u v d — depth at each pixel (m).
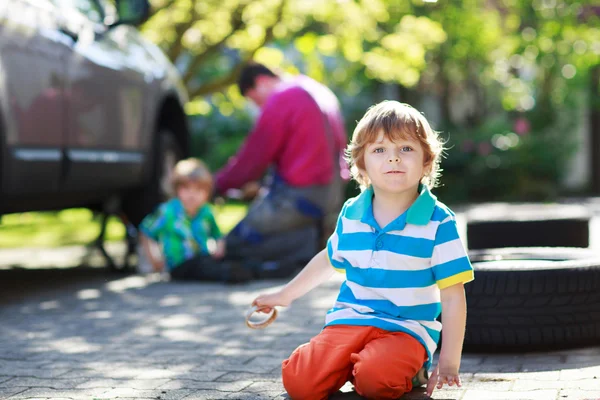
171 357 6.03
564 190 32.12
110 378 5.42
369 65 17.67
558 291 5.71
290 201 10.89
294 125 10.92
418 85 31.94
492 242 9.48
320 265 5.01
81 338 6.79
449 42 28.19
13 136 7.80
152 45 11.76
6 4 7.85
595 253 6.95
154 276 10.73
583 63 27.09
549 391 4.73
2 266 11.88
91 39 9.49
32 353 6.23
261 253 10.84
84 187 9.29
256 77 11.61
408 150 4.66
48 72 8.41
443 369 4.50
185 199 10.48
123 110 10.02
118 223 20.20
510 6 28.50
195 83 24.11
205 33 17.17
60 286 9.85
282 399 4.81
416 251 4.64
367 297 4.76
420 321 4.70
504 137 29.69
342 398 4.75
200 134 31.45
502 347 5.76
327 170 11.04
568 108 30.67
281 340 6.53
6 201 8.03
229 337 6.70
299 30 16.91
